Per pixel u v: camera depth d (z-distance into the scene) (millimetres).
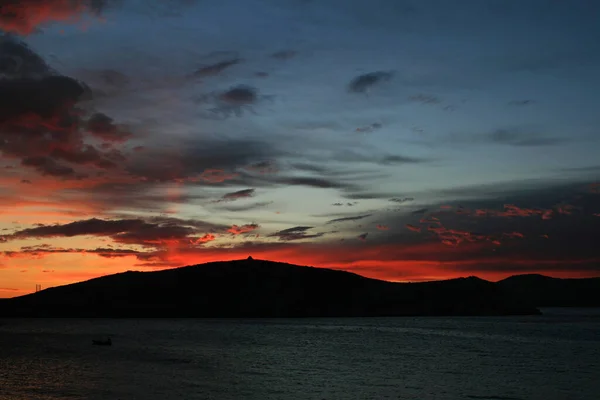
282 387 49031
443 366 66625
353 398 44594
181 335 123062
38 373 56094
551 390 49625
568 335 128625
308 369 62312
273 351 84625
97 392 45188
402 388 49688
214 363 66625
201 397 43625
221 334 127688
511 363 70438
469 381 54281
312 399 43844
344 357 76750
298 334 129875
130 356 74000
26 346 90250
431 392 47875
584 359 75562
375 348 92375
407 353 83312
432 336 124125
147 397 43344
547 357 78125
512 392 48469
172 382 50594
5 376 53812
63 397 43125
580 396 46906
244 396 44406
